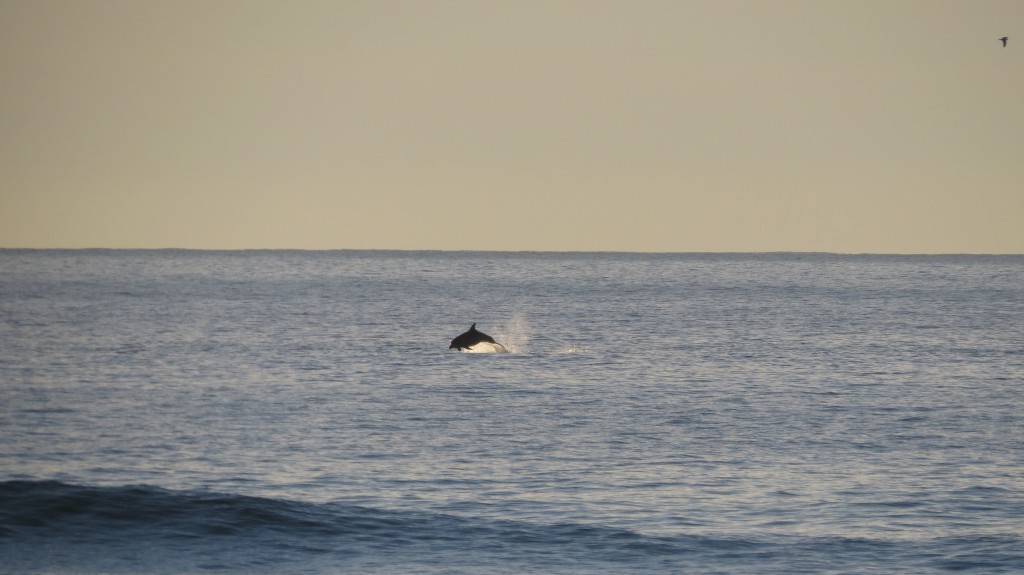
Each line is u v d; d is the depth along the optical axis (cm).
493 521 9819
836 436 13900
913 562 8725
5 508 9425
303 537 9225
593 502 10519
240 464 12050
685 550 9044
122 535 9075
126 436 13675
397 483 11194
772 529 9638
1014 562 8719
